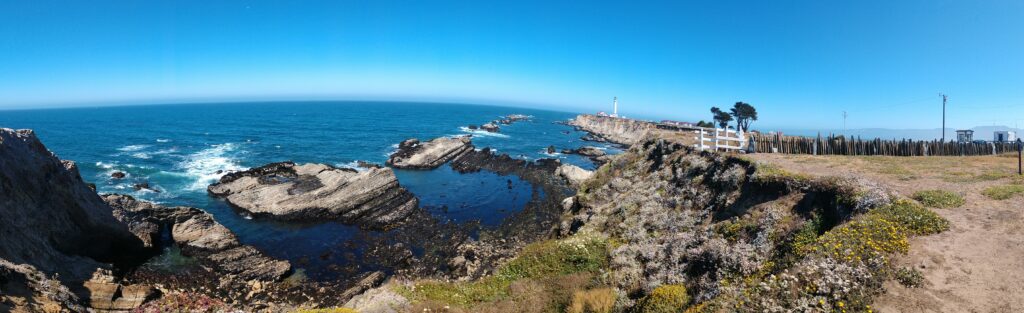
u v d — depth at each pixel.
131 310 21.78
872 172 23.38
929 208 16.55
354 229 36.72
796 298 11.93
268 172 51.03
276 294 25.66
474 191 51.62
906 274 11.99
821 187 18.92
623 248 21.78
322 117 170.88
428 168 65.38
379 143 92.25
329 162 67.62
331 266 29.55
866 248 13.42
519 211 43.38
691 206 25.95
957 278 11.78
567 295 18.08
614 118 140.75
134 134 97.00
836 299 11.45
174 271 27.94
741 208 22.45
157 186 47.81
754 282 13.48
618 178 36.72
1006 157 26.20
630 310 15.66
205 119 152.75
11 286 16.88
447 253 32.06
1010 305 10.51
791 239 16.64
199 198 43.62
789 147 32.78
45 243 23.17
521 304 17.80
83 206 26.44
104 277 24.20
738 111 66.81
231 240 31.08
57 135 93.94
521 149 92.75
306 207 38.50
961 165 24.03
